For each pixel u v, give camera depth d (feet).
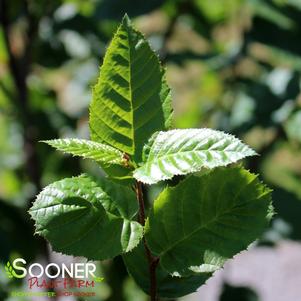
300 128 4.19
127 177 1.99
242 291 4.44
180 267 1.97
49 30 4.69
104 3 4.28
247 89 4.44
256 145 4.59
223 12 5.33
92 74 5.43
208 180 1.96
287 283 8.00
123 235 1.94
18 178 5.21
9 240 4.11
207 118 5.27
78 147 1.95
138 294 4.85
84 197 1.93
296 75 4.25
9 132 5.36
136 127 1.99
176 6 5.16
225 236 1.95
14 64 4.27
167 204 1.97
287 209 4.04
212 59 4.86
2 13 4.12
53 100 5.04
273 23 4.31
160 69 1.98
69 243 1.91
